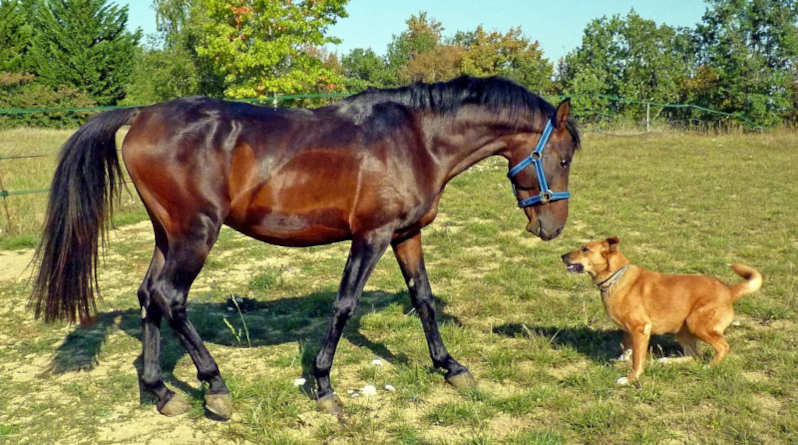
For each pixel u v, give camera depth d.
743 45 28.53
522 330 5.33
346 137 3.94
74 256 3.91
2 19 40.22
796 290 5.96
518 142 4.26
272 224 3.98
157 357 4.08
